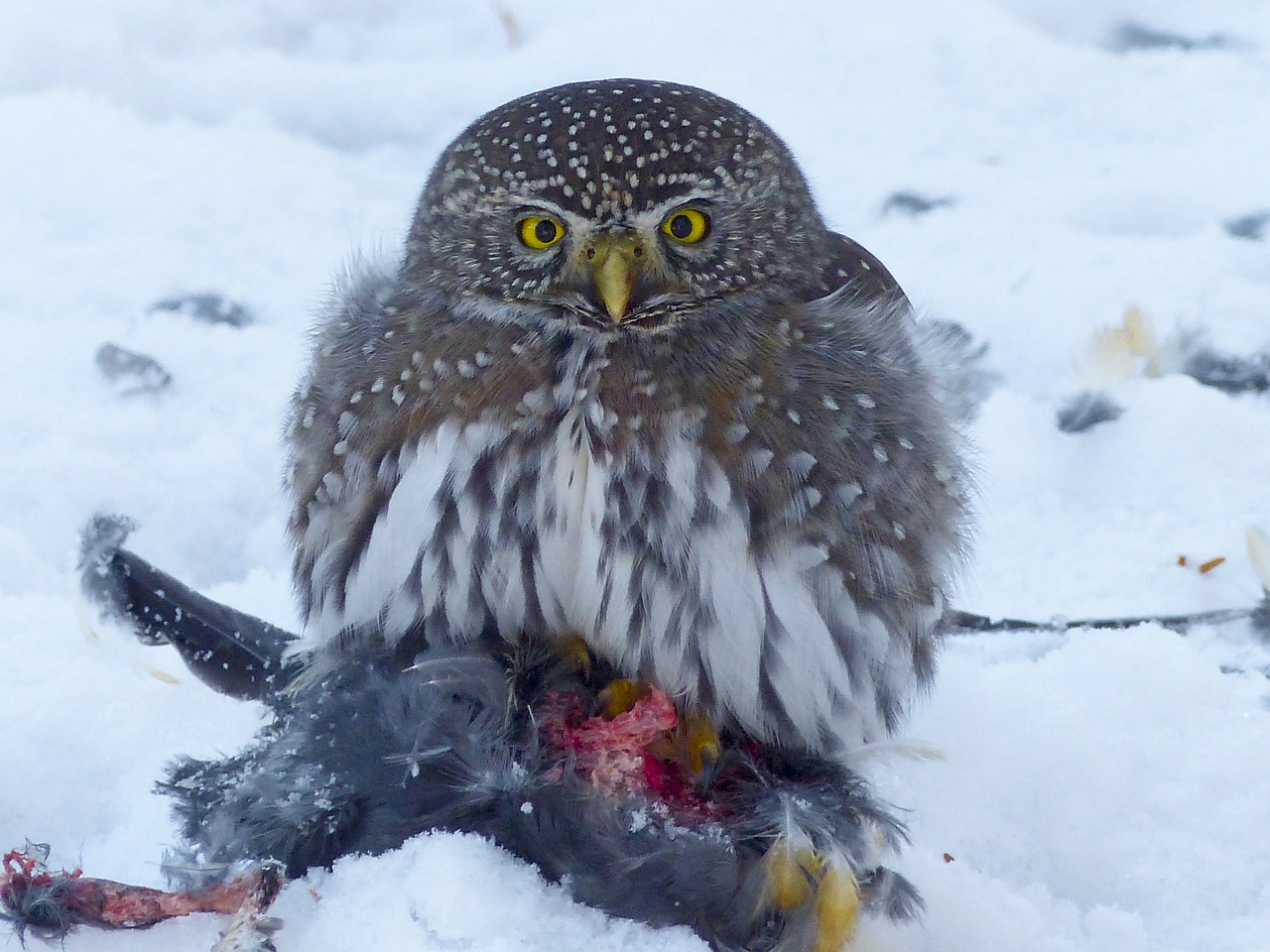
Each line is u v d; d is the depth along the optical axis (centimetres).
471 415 627
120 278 1141
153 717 735
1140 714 754
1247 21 1566
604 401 619
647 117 638
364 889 578
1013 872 698
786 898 591
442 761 605
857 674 646
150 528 932
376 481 644
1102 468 988
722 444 618
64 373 1032
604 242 630
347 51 1517
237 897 555
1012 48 1478
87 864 662
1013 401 1027
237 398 1024
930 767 725
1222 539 929
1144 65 1477
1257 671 816
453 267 648
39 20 1407
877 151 1362
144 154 1283
